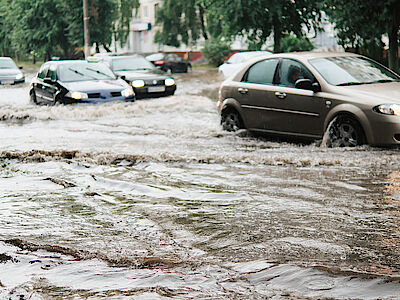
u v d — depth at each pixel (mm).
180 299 3512
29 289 3773
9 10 60344
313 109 10680
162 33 63969
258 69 12062
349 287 3635
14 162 9172
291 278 3818
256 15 30188
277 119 11391
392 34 19203
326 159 8883
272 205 6164
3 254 4547
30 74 43375
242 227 5320
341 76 10828
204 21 62531
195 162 8945
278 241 4855
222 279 3861
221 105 12672
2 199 6586
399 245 4723
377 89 10344
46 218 5730
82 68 19625
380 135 9719
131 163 8977
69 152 9828
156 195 6746
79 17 53469
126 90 18734
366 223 5414
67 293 3684
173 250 4648
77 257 4465
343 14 18906
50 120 15984
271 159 8977
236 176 7797
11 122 15672
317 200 6375
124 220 5641
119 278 3939
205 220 5598
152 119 15945
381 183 7227
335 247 4668
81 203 6375
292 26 31344
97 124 14977
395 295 3498
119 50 76125
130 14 58438
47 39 56531
